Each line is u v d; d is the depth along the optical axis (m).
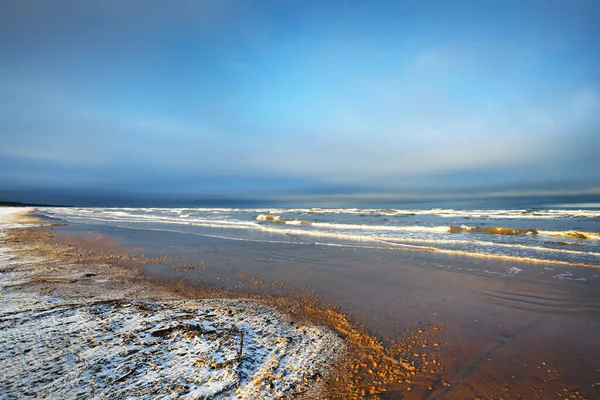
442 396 3.73
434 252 12.37
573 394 3.75
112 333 4.66
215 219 32.41
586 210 37.16
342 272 9.66
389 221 27.89
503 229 18.41
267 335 5.14
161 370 3.80
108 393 3.30
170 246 14.54
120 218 36.03
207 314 5.83
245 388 3.60
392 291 7.81
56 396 3.19
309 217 35.84
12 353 3.97
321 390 3.79
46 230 21.61
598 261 10.41
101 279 8.80
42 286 7.74
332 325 5.85
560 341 5.08
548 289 7.64
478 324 5.80
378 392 3.78
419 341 5.18
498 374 4.19
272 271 9.91
